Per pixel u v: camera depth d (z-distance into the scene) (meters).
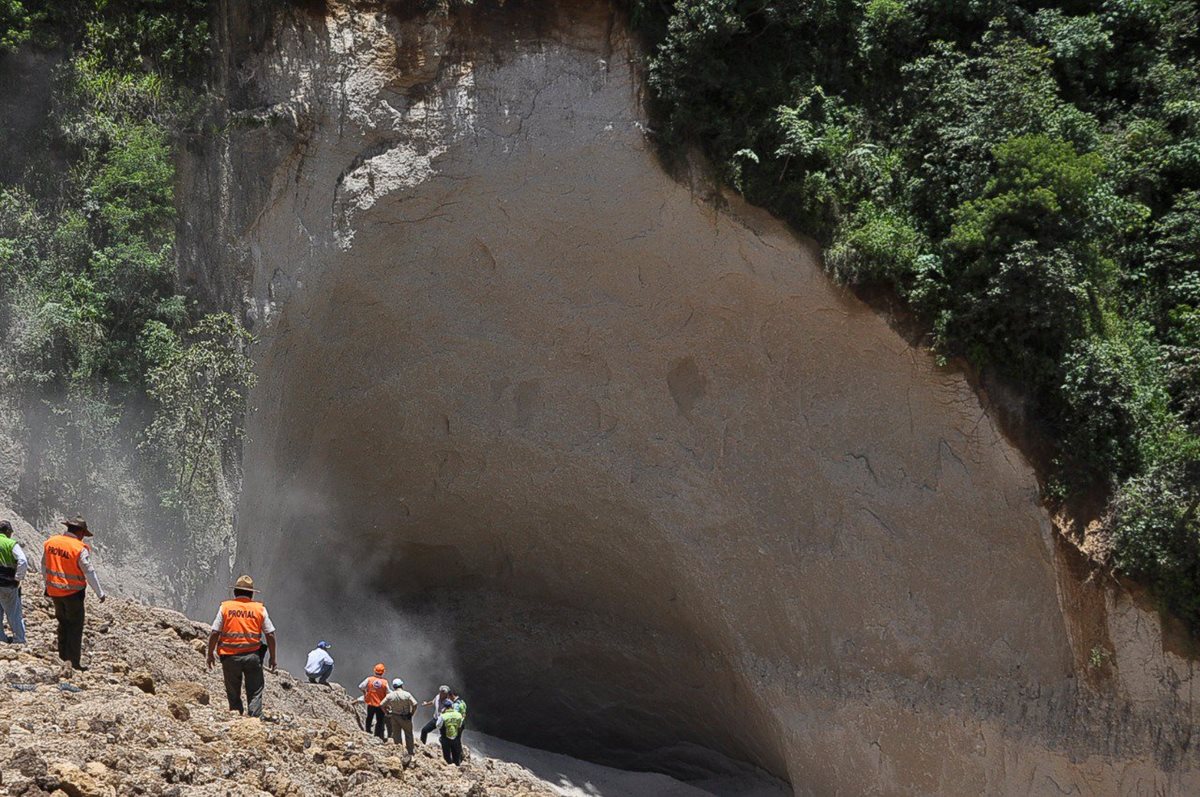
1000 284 19.23
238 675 11.02
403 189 21.16
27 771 7.46
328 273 21.45
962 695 20.75
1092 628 19.17
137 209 18.91
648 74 20.67
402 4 20.98
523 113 21.12
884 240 20.03
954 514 20.91
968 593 20.89
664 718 26.92
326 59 20.83
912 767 21.30
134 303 18.78
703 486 22.86
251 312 20.34
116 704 9.39
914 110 20.70
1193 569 18.05
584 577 25.75
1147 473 18.67
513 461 24.09
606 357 22.73
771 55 20.81
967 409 20.19
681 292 22.02
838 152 20.50
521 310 22.58
